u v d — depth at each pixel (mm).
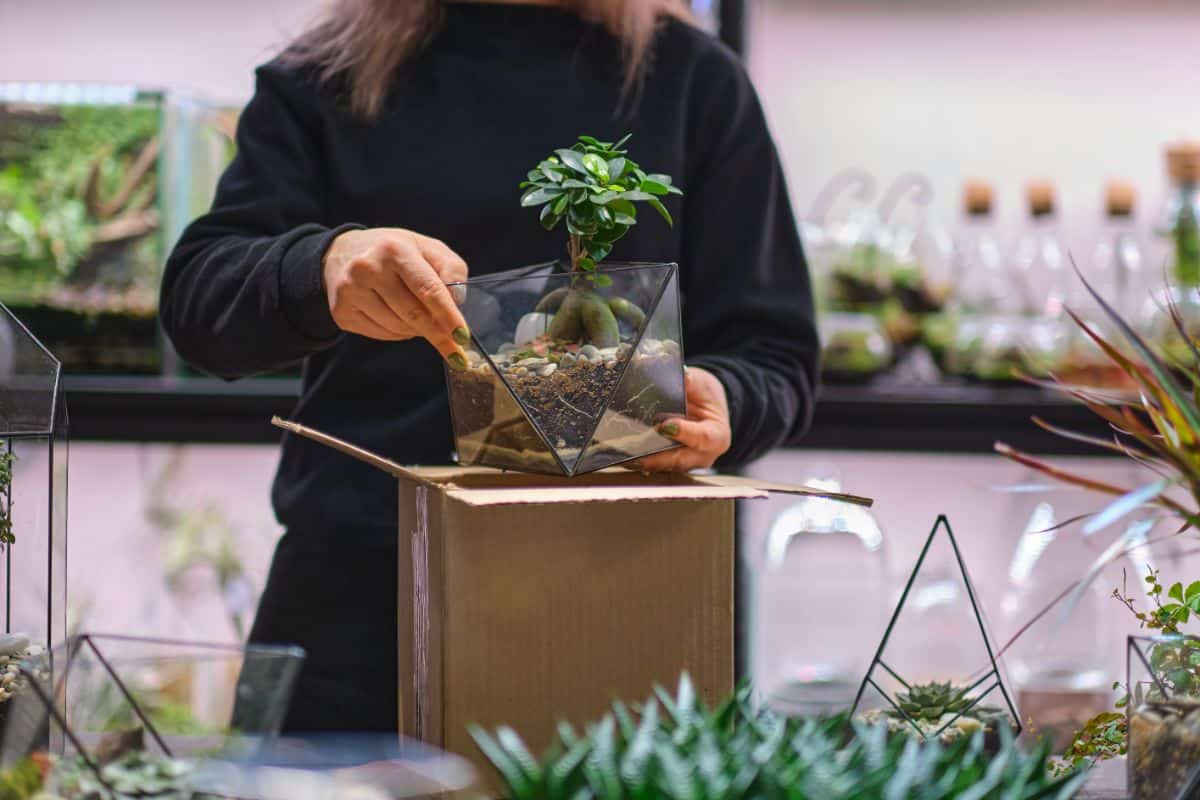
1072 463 2184
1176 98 2344
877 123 2395
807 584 2285
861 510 2307
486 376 949
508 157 1345
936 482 2422
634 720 908
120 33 2391
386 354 1335
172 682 743
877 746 708
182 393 2133
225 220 1320
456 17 1401
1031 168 2371
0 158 2096
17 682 894
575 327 955
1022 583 2170
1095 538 2127
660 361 982
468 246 1341
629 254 1320
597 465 964
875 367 2141
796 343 1382
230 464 2420
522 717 897
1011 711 933
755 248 1386
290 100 1363
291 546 1361
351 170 1347
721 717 753
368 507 1311
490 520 891
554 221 973
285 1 2393
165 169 2104
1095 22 2348
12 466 1004
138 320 2129
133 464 2406
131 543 2324
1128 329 835
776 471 2428
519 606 896
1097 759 953
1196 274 2033
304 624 1331
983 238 2182
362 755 855
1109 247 2125
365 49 1340
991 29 2363
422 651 968
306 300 1090
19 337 1014
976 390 2127
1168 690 817
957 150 2383
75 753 721
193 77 2396
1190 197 2066
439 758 823
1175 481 794
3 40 2395
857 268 2162
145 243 2117
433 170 1336
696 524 922
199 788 726
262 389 2156
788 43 2398
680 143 1371
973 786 668
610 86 1378
